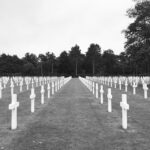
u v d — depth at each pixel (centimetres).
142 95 1677
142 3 3173
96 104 1184
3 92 1872
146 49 2927
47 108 1045
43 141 541
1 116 841
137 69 7912
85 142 533
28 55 12938
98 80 4519
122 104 674
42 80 3766
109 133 612
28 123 732
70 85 2938
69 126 691
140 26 3147
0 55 11238
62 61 11494
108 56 11725
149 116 856
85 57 11938
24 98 1443
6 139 557
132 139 556
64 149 484
